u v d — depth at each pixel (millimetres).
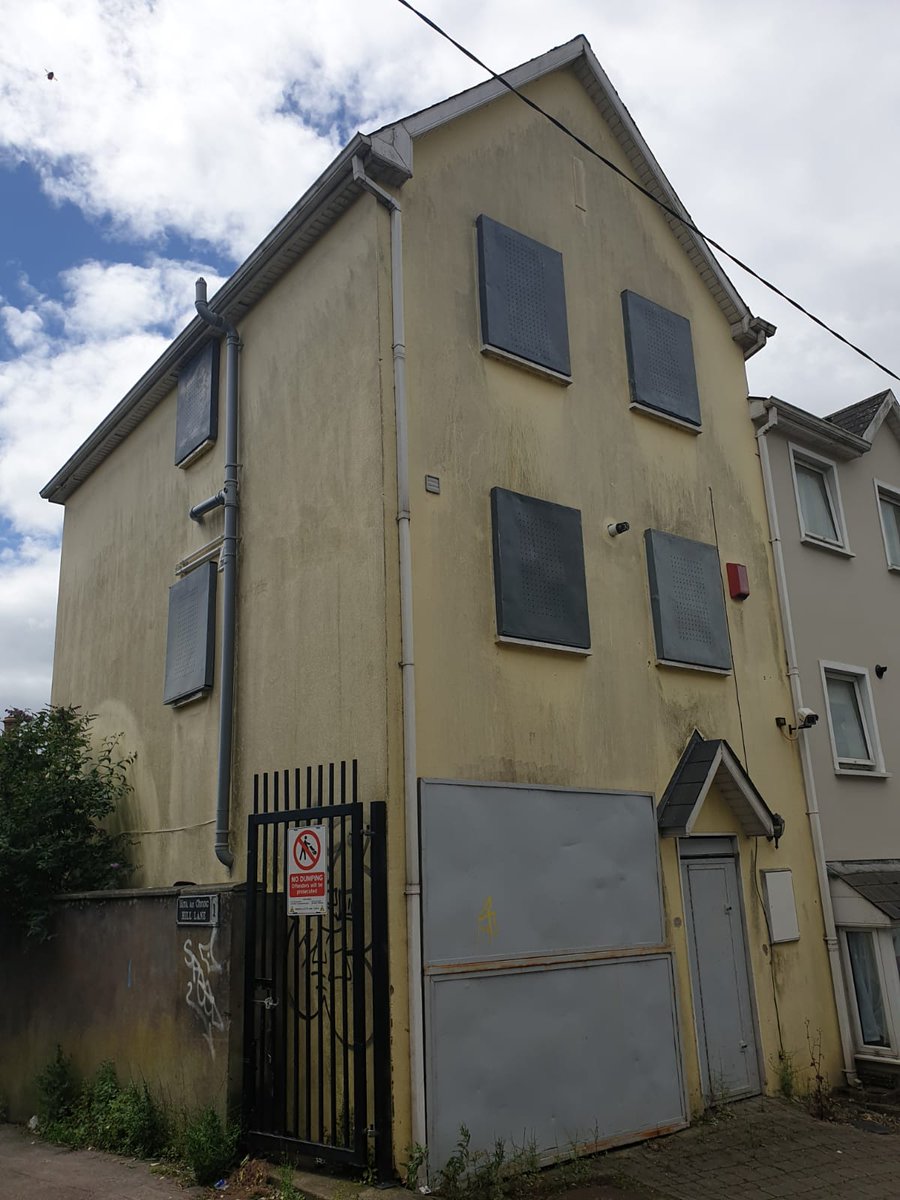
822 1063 10172
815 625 12125
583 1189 6988
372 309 8242
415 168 8836
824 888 10867
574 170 10562
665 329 10953
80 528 14523
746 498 11625
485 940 7395
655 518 10258
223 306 10180
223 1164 6848
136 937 8492
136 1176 7148
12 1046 10000
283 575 8961
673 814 9125
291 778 8367
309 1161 6812
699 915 9406
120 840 11188
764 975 9883
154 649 11531
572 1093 7648
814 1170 7688
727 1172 7535
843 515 13180
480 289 9023
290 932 7586
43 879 10016
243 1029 7262
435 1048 6848
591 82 10984
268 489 9445
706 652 10188
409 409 8125
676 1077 8523
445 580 7980
